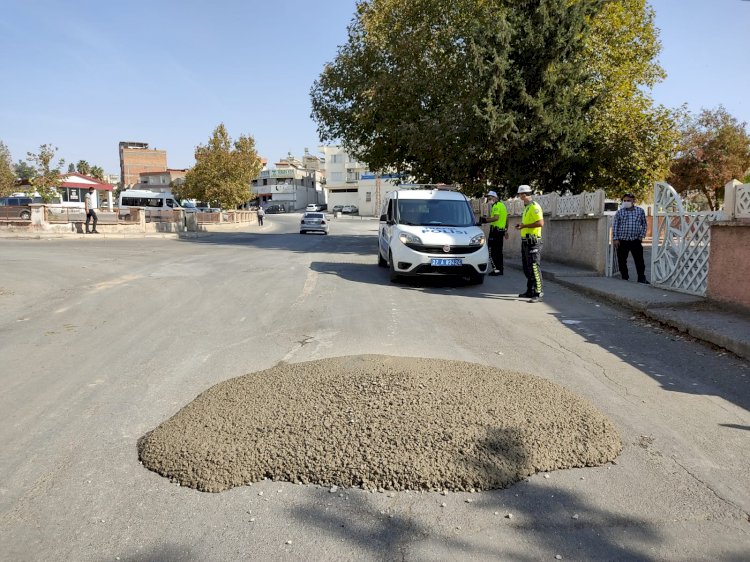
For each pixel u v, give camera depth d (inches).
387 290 404.8
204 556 102.0
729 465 137.2
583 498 120.8
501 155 735.1
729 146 1197.7
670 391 190.4
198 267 539.8
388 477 124.6
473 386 169.8
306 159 4271.7
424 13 825.5
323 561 100.3
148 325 287.0
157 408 172.6
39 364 219.3
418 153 790.5
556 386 179.9
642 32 830.5
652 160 784.3
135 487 126.1
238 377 189.9
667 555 102.3
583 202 491.5
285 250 786.2
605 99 751.1
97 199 2085.4
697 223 341.1
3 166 1662.2
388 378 171.0
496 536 107.3
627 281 419.5
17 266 529.3
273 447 135.5
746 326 259.8
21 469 134.9
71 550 104.0
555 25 694.5
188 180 2070.6
